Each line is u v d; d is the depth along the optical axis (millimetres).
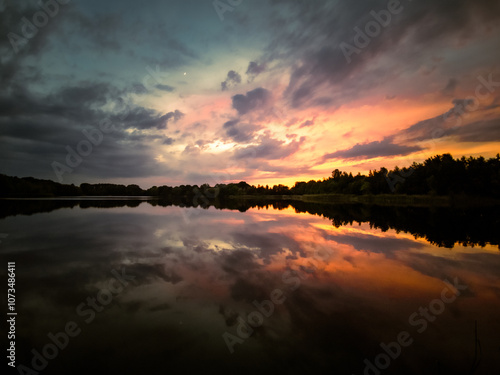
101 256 9812
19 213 24203
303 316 5250
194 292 6480
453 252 10805
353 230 16469
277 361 3836
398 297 6266
